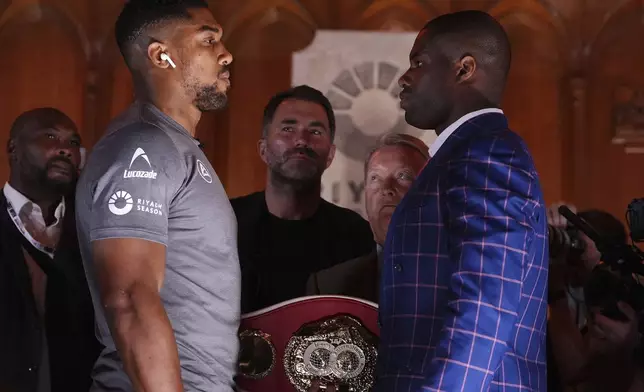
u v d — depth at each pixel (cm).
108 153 188
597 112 339
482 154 180
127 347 176
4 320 297
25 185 313
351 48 318
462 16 202
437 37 202
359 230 300
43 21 349
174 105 206
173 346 178
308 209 301
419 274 184
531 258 180
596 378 271
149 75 206
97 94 346
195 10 209
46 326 298
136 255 180
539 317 188
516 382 180
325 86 317
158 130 193
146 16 206
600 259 268
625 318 261
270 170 301
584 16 341
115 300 177
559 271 286
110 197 182
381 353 191
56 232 309
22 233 306
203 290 191
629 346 262
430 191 185
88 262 191
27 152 313
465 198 175
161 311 179
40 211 311
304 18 345
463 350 166
